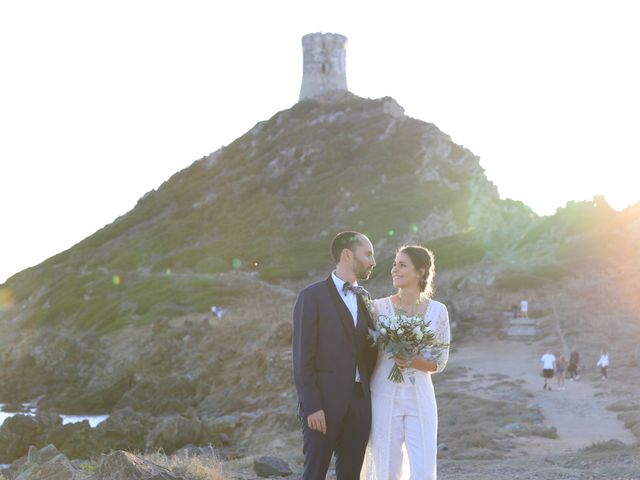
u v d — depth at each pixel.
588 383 38.50
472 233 98.69
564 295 65.56
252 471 12.45
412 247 6.41
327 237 134.75
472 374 42.66
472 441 22.25
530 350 50.00
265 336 62.94
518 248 87.75
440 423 27.72
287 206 150.38
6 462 33.56
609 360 44.25
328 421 5.81
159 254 147.50
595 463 16.14
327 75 196.75
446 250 91.50
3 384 66.12
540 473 13.87
